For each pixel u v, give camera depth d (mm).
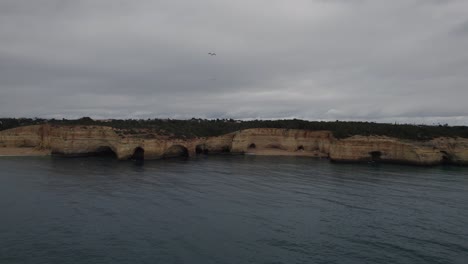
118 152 87750
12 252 28812
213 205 43812
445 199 47938
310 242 31984
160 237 32656
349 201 46656
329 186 57031
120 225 35719
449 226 36562
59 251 29203
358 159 91750
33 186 52969
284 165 85375
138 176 63844
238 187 55469
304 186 56938
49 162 80750
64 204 42938
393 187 56375
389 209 42812
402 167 82625
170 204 43906
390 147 90125
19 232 33312
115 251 29406
